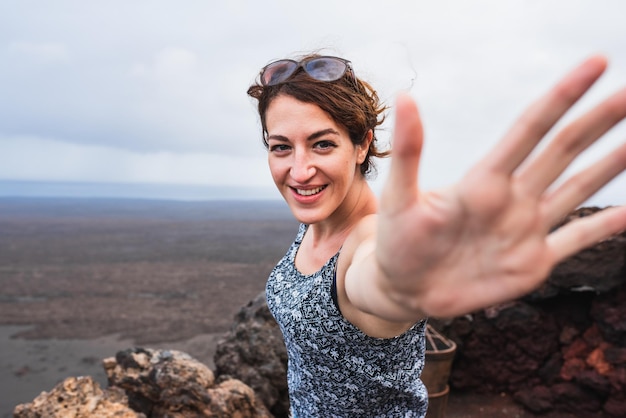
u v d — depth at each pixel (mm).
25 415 3139
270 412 4023
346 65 1244
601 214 642
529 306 4977
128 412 3209
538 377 4953
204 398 3328
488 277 628
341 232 1302
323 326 1190
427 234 625
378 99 1402
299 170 1162
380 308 726
